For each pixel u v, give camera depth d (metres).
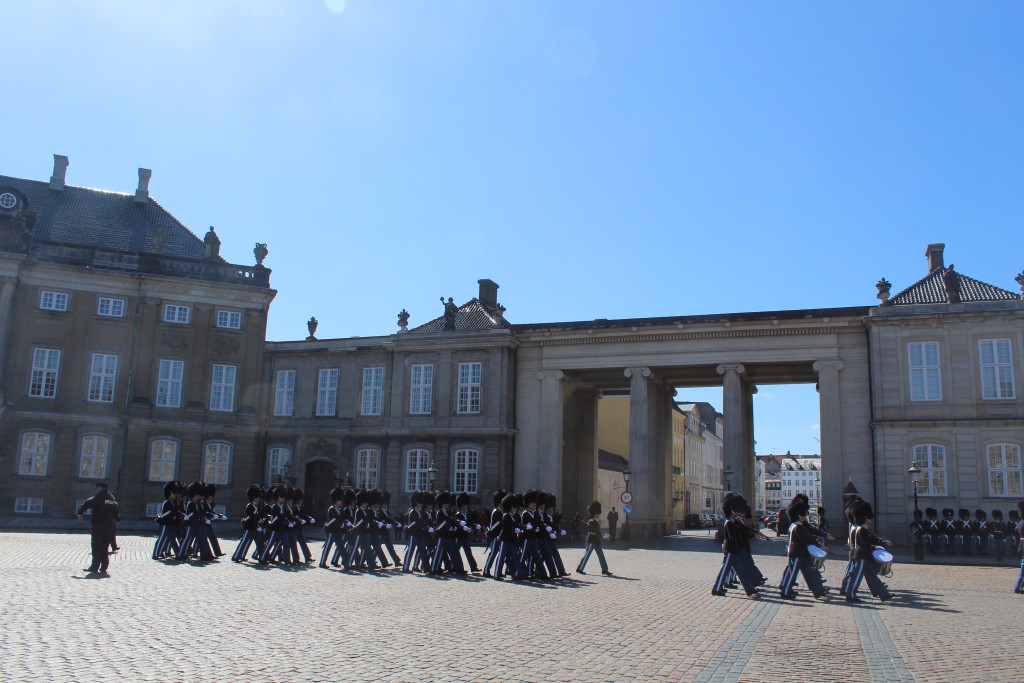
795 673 11.73
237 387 54.56
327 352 56.16
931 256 48.56
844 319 44.81
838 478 43.72
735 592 22.19
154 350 52.84
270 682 10.45
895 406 43.19
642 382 48.88
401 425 53.16
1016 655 13.24
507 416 50.91
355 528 26.55
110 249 52.88
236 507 53.47
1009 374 41.88
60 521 48.78
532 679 11.02
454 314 53.16
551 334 50.78
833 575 28.00
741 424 46.53
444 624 15.33
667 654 12.92
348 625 14.94
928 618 17.45
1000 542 35.94
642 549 40.97
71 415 50.47
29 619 14.59
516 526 24.64
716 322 47.09
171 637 13.27
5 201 52.09
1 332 49.16
